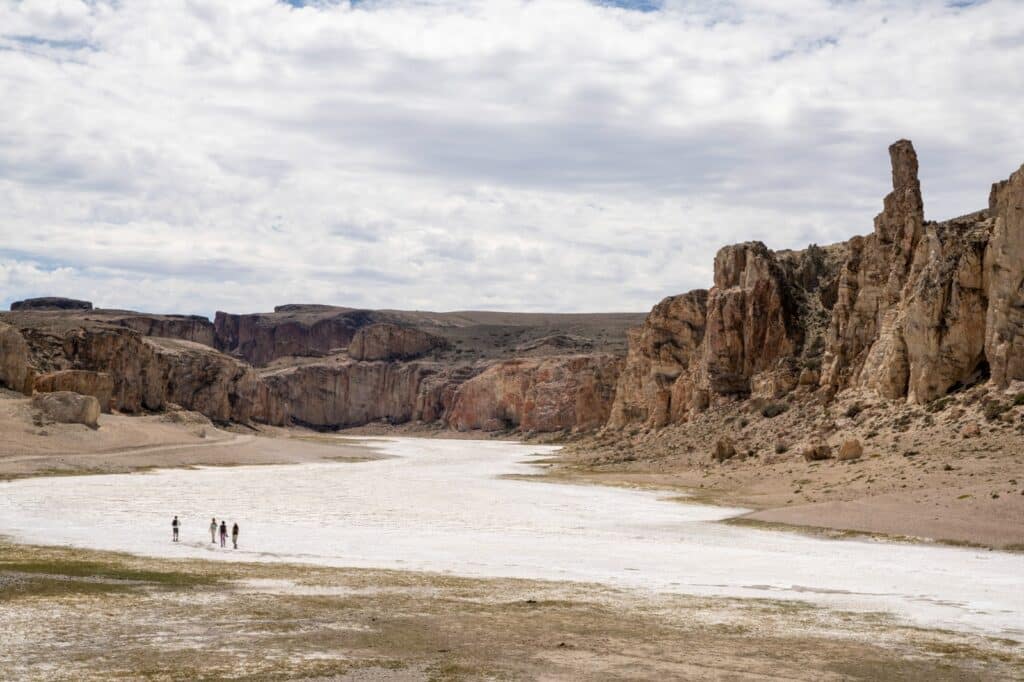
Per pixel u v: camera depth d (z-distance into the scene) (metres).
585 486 90.62
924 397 84.12
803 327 119.94
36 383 129.50
